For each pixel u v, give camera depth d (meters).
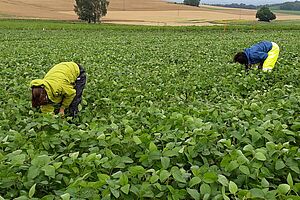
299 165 5.00
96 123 7.31
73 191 4.21
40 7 107.62
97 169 5.00
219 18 111.06
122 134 6.59
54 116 7.57
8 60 19.16
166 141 5.83
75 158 5.05
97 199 4.15
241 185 4.58
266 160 4.95
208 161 5.33
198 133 5.67
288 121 6.77
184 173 4.54
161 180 4.32
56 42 32.84
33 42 32.84
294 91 10.34
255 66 13.87
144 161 5.01
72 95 8.43
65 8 109.62
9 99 9.53
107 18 98.81
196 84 12.05
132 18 100.94
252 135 5.59
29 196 4.13
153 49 25.50
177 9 126.56
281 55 19.77
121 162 5.01
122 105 9.06
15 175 4.67
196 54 21.88
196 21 97.88
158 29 53.59
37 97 8.02
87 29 54.06
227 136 5.98
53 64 18.30
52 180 4.75
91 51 24.36
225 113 7.03
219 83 12.05
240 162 4.57
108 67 16.48
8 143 6.00
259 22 97.69
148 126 6.95
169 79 13.51
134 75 13.98
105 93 10.88
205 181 4.33
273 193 4.04
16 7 102.69
